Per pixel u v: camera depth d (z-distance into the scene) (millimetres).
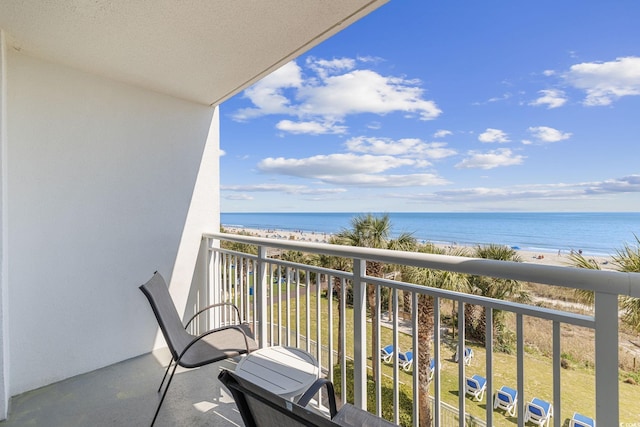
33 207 2434
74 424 2010
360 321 1767
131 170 2949
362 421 1354
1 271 2018
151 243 3080
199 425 2016
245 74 2760
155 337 3098
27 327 2395
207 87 3018
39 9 1889
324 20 2049
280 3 1882
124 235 2904
